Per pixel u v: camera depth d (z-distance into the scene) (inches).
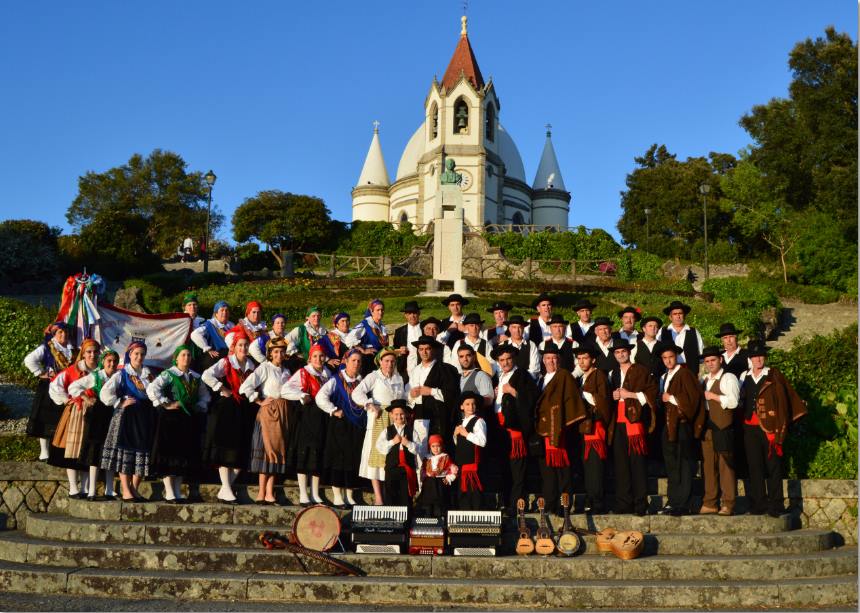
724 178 2011.6
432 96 2519.7
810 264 1492.4
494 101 2551.7
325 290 1216.2
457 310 458.3
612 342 422.0
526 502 377.4
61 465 368.5
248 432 367.6
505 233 1978.3
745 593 300.7
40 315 631.2
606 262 1683.1
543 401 362.9
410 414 358.0
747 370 392.8
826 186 1601.9
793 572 319.9
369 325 453.7
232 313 961.5
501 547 331.0
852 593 307.1
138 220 1582.2
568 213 2849.4
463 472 349.1
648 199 2333.9
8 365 593.6
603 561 313.6
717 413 365.4
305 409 362.0
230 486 362.3
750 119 1996.8
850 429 425.1
